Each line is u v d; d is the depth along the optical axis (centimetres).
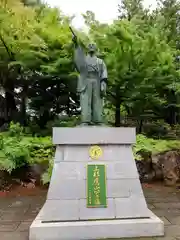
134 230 447
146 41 882
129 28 923
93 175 481
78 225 438
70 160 485
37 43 899
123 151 501
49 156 836
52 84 1134
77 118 1088
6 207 649
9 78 1084
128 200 479
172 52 1006
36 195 765
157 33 1020
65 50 922
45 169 848
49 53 975
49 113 1199
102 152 495
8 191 801
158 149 913
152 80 938
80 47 547
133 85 946
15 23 890
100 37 910
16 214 590
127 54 884
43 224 441
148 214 476
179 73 947
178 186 854
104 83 539
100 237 440
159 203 672
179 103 1086
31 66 976
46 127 1087
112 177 486
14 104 1191
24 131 1027
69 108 1220
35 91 1162
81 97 536
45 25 974
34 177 850
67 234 435
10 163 768
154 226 452
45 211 461
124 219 466
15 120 1152
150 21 1257
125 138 499
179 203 671
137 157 816
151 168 927
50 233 433
